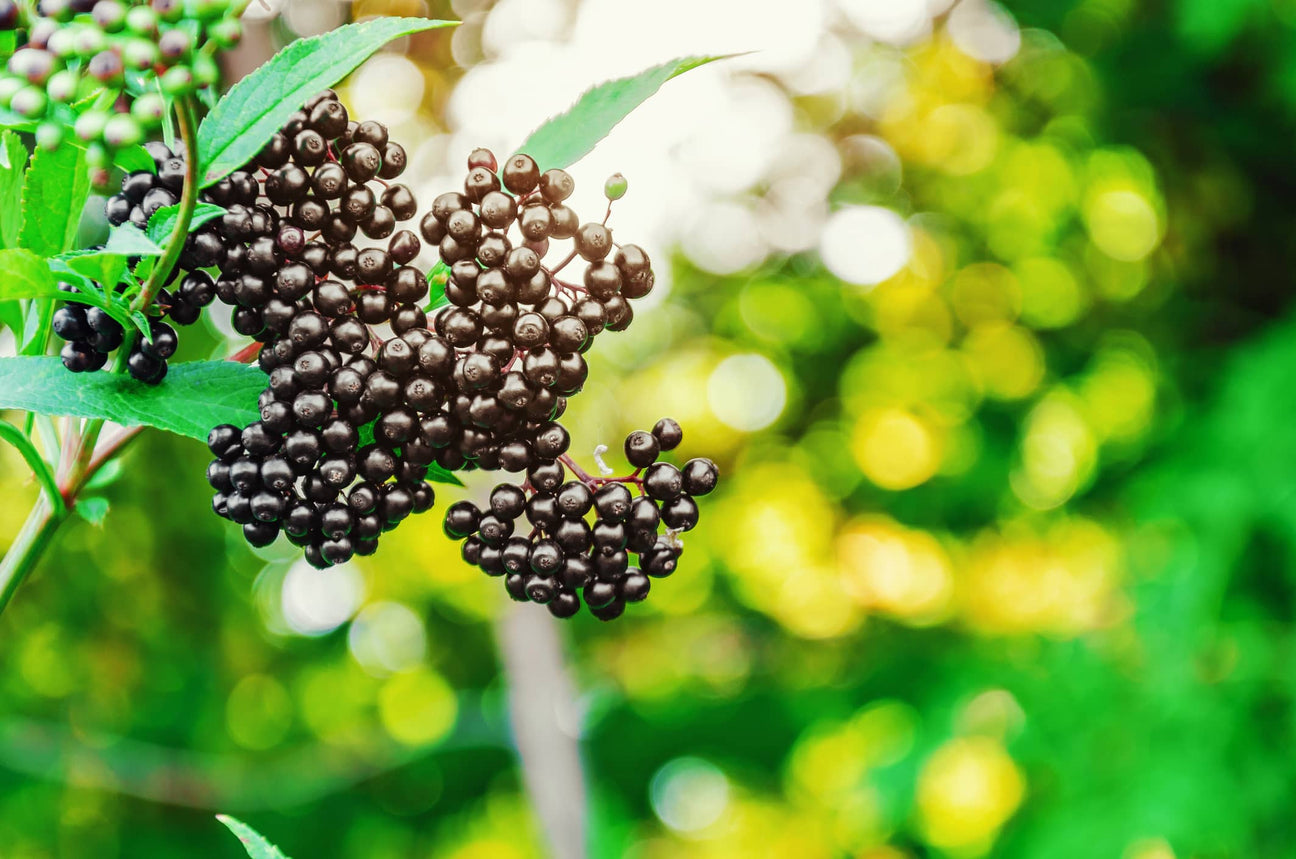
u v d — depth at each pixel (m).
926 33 7.98
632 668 9.20
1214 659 5.61
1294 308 6.11
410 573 8.84
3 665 7.68
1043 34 7.45
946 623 8.88
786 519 10.25
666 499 1.39
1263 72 6.36
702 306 9.69
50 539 1.44
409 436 1.23
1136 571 6.12
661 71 1.33
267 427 1.24
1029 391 8.44
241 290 1.23
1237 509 5.45
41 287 1.16
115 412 1.25
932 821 7.34
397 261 1.26
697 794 11.87
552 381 1.22
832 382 9.73
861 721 8.75
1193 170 7.19
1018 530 8.44
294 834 8.34
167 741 7.89
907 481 9.59
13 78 1.06
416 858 9.00
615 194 1.30
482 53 6.07
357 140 1.30
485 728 7.84
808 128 8.77
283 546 8.09
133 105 1.06
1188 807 5.21
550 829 5.78
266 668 8.70
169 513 7.36
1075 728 5.99
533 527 1.37
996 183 8.23
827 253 9.17
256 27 3.94
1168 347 7.25
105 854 7.75
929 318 9.12
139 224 1.22
